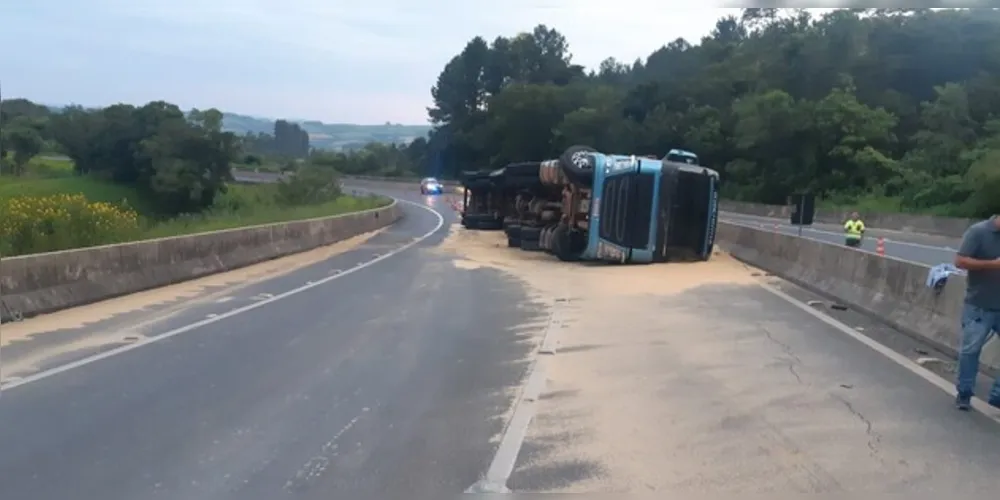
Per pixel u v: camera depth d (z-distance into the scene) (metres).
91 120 87.75
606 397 8.91
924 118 65.75
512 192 33.59
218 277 20.20
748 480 6.47
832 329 13.14
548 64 138.75
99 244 20.19
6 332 12.47
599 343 11.91
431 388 9.31
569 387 9.35
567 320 13.95
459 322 13.76
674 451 7.15
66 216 20.27
